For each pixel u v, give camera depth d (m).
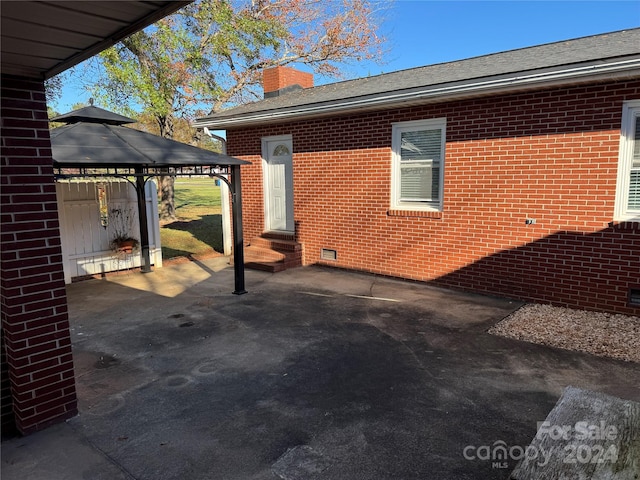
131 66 12.60
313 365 4.38
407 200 7.86
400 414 3.42
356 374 4.16
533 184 6.20
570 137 5.80
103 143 5.97
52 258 3.29
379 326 5.52
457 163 6.95
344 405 3.58
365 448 2.98
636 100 5.26
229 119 9.63
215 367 4.38
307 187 9.23
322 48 17.44
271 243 9.90
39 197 3.19
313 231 9.29
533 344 4.82
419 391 3.80
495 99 6.41
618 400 2.55
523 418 3.33
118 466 2.83
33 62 2.88
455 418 3.35
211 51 14.52
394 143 7.79
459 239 7.10
